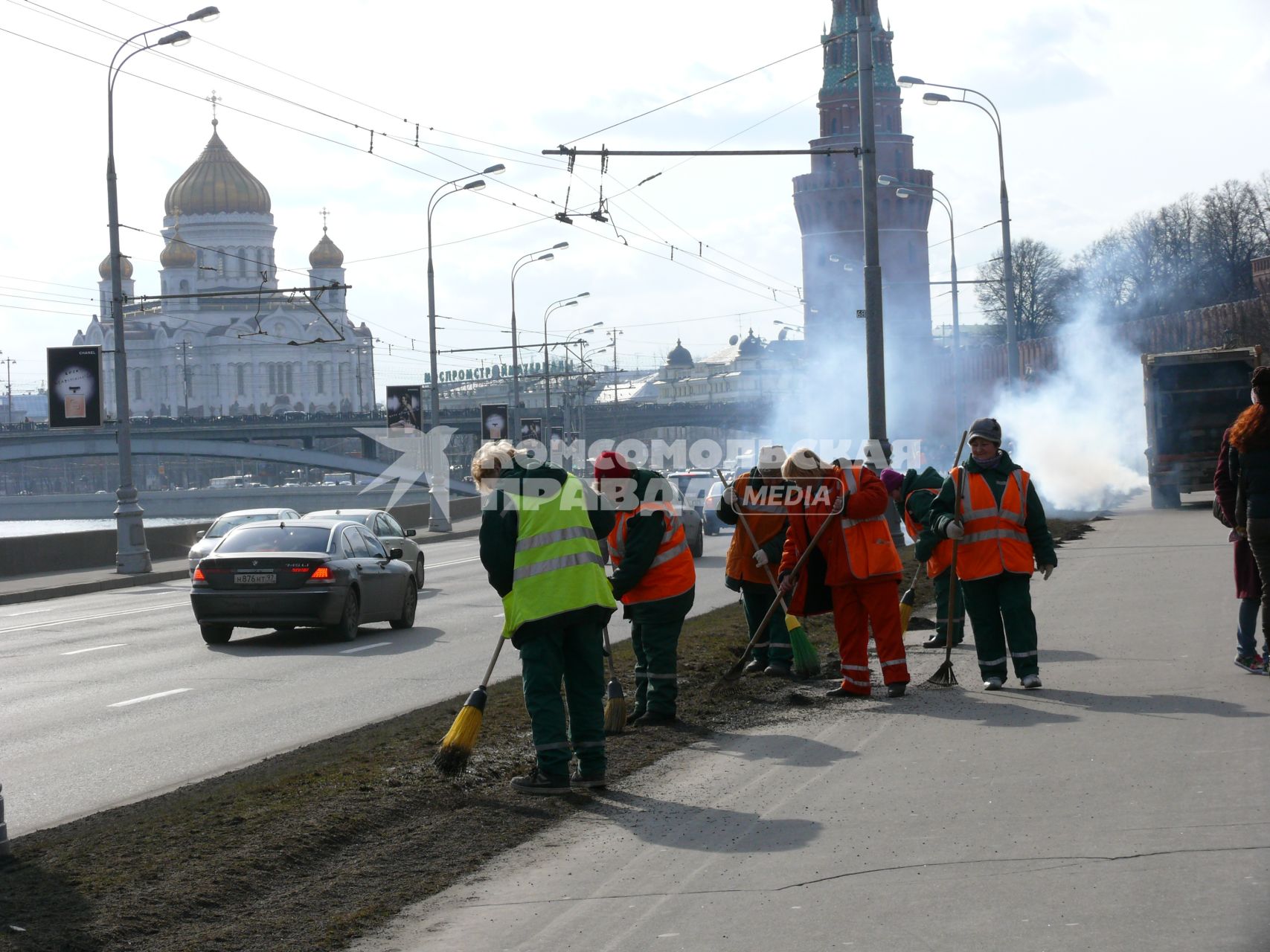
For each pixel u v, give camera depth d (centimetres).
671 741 877
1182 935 451
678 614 952
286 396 18238
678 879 559
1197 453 3550
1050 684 992
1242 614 992
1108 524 2961
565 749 739
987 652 1005
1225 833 566
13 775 919
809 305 11981
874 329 2231
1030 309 10950
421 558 2561
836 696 1025
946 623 1305
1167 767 695
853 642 1020
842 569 1012
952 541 1024
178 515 10825
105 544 3575
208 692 1297
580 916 518
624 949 476
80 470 17088
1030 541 1002
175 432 10581
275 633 1884
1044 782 682
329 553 1720
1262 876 507
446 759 759
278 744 1009
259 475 17062
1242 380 3547
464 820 680
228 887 567
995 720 869
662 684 949
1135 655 1102
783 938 475
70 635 1938
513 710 1007
